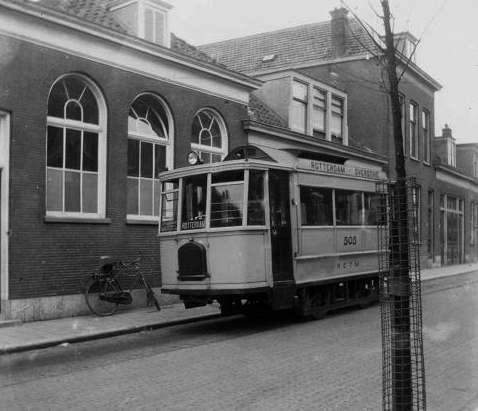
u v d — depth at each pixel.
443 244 30.45
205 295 9.92
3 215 10.10
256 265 9.84
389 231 4.40
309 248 11.09
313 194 11.41
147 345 8.74
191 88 14.03
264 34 26.58
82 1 13.40
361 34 23.80
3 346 8.14
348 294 12.62
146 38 13.09
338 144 20.41
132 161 12.73
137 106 12.96
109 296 11.23
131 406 5.52
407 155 25.23
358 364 7.24
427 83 27.33
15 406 5.54
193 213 10.22
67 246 10.97
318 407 5.40
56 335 9.05
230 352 8.11
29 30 10.38
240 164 9.85
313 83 20.11
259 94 19.50
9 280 10.02
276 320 11.39
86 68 11.45
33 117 10.45
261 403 5.57
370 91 23.55
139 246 12.50
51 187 11.02
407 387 4.31
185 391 6.04
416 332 4.57
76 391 6.07
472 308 12.49
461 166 35.75
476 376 6.53
